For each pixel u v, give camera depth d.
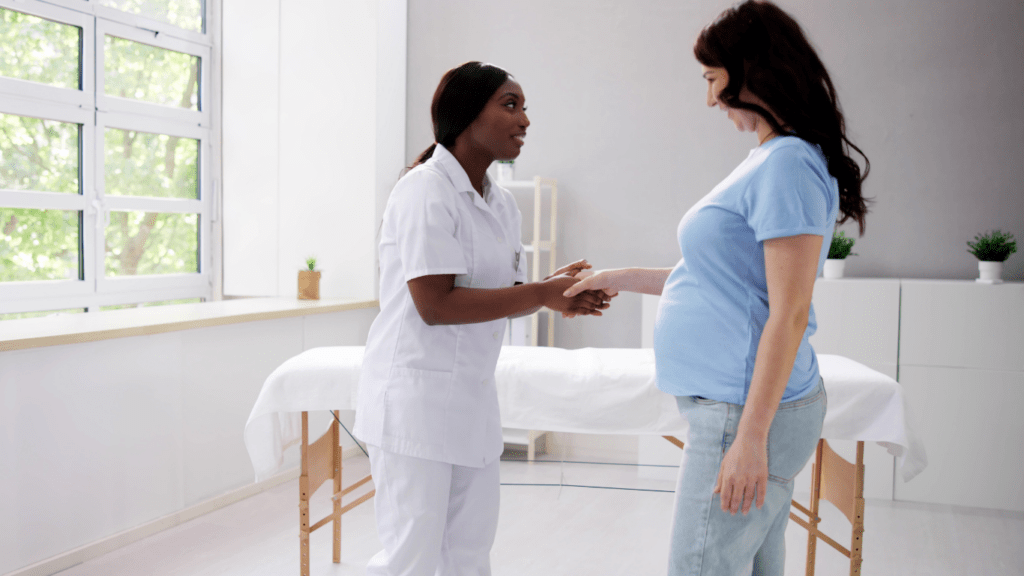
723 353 1.12
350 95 3.78
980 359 3.09
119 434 2.62
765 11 1.09
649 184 3.81
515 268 1.62
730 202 1.10
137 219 3.62
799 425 1.11
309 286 3.68
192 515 2.89
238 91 3.94
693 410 1.16
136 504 2.69
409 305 1.45
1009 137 3.38
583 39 3.86
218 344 3.02
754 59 1.08
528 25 3.93
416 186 1.37
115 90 3.47
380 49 3.77
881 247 3.55
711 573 1.12
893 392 2.07
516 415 2.22
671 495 3.22
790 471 1.11
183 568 2.44
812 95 1.08
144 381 2.70
